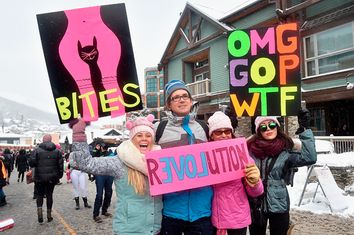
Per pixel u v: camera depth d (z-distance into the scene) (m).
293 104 4.21
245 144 3.19
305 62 14.30
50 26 3.66
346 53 12.80
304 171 9.44
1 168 9.66
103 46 3.71
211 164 3.00
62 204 9.30
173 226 2.97
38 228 6.48
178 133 3.13
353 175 8.39
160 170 2.86
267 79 4.27
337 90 12.80
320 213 6.48
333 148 11.16
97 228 6.28
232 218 3.03
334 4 13.10
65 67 3.66
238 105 4.30
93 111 3.65
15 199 10.89
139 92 3.69
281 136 3.45
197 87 20.22
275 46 4.28
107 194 7.26
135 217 2.79
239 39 4.36
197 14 20.08
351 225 5.69
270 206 3.32
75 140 2.79
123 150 2.85
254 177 2.96
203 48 19.69
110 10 3.71
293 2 14.49
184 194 2.96
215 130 3.21
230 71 4.37
